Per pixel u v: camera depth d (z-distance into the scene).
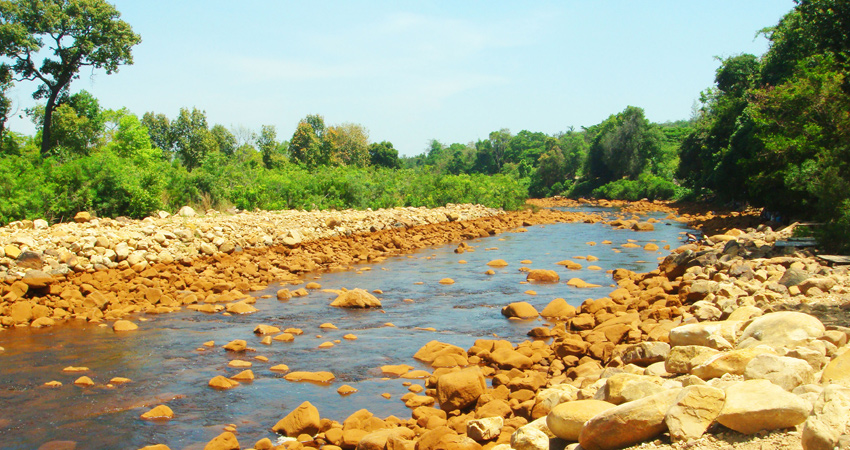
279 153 58.62
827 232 15.85
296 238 22.52
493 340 10.59
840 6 16.14
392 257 23.62
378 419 7.20
